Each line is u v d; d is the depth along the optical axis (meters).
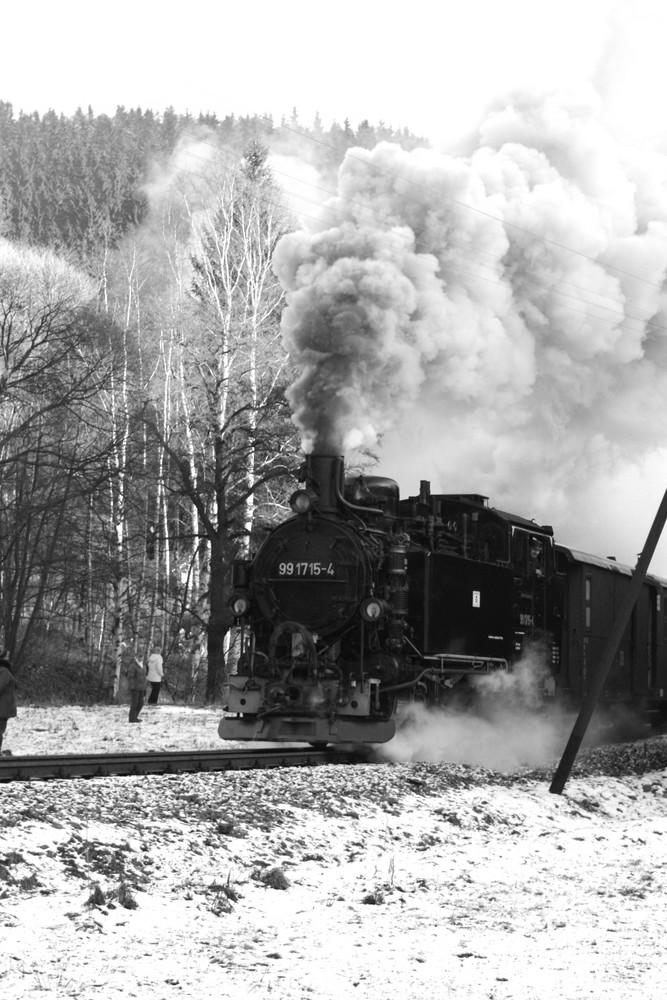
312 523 17.64
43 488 32.75
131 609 38.06
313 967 7.67
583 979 7.62
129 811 10.99
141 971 7.25
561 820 15.15
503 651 19.89
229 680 17.50
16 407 33.28
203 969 7.43
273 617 17.64
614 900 10.27
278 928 8.65
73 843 9.64
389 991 7.21
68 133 91.69
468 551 19.69
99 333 33.28
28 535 33.41
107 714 26.58
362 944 8.33
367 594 17.25
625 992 7.35
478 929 8.96
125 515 36.00
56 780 12.62
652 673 28.09
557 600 22.70
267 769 14.92
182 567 42.88
